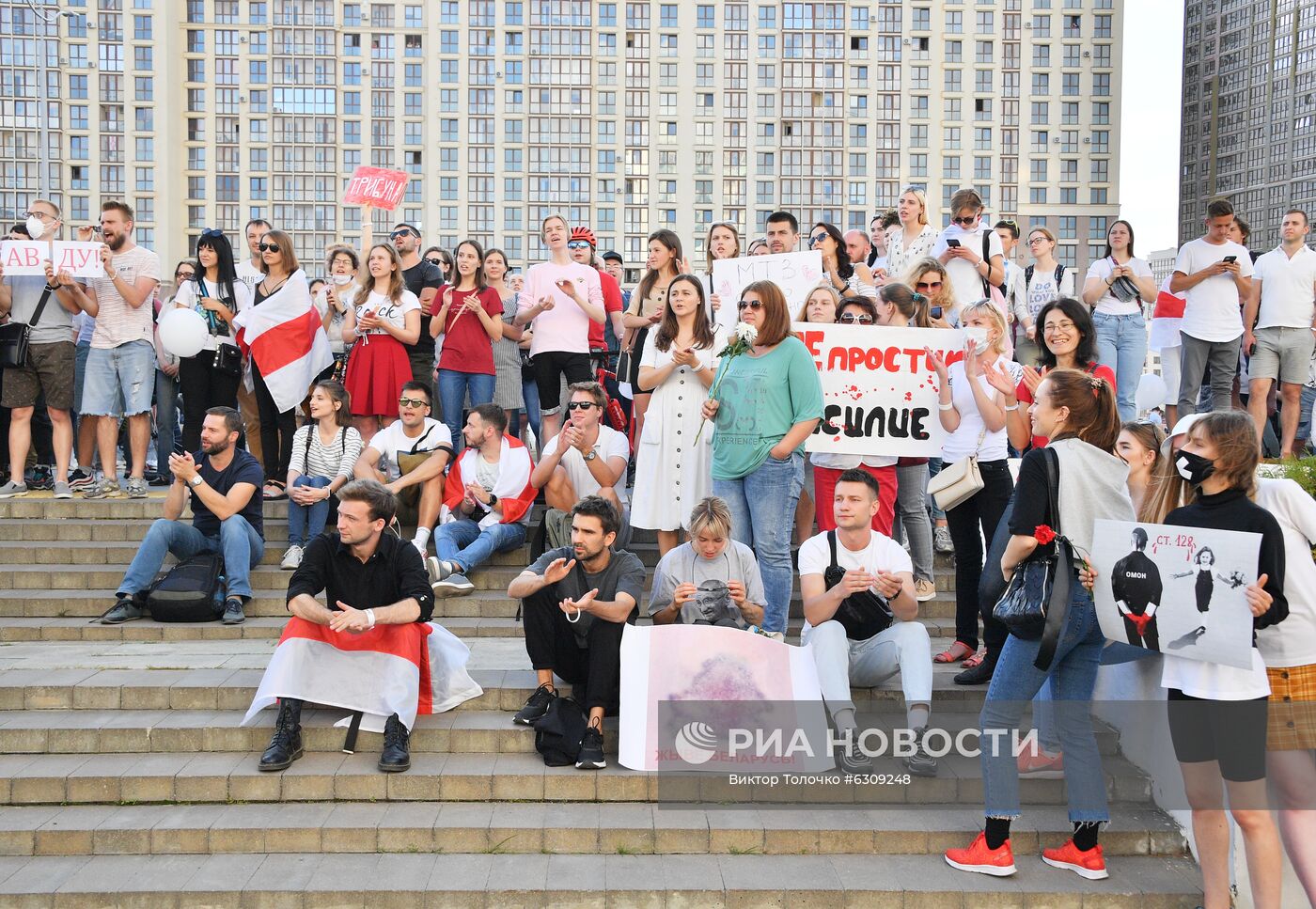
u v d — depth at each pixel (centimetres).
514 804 513
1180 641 420
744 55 7238
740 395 618
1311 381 1047
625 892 450
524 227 7200
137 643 659
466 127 7181
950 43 7312
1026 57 7338
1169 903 456
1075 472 448
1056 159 7362
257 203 7162
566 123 7181
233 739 541
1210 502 425
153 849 480
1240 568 405
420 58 7181
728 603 557
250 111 7138
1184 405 962
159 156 6938
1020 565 457
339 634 540
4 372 850
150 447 1265
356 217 7200
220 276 877
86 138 6881
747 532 634
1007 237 944
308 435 754
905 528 718
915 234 887
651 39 7231
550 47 7175
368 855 480
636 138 7212
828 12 7244
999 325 623
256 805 509
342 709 569
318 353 862
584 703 543
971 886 459
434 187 7169
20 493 857
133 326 841
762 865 478
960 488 586
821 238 834
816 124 7256
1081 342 581
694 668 527
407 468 735
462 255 854
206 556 692
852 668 563
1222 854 438
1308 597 421
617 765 526
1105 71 7356
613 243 7212
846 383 659
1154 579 425
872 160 7275
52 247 806
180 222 7100
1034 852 495
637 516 684
